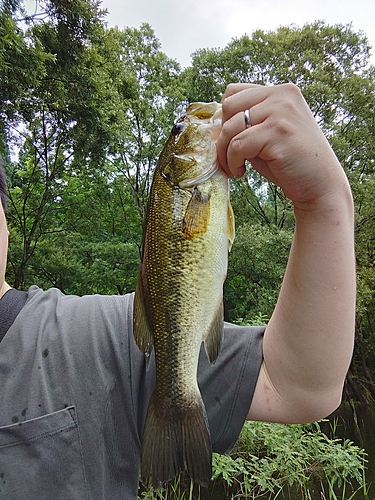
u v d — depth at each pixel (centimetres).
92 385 45
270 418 46
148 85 570
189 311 44
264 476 157
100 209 558
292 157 35
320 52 555
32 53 275
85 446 43
